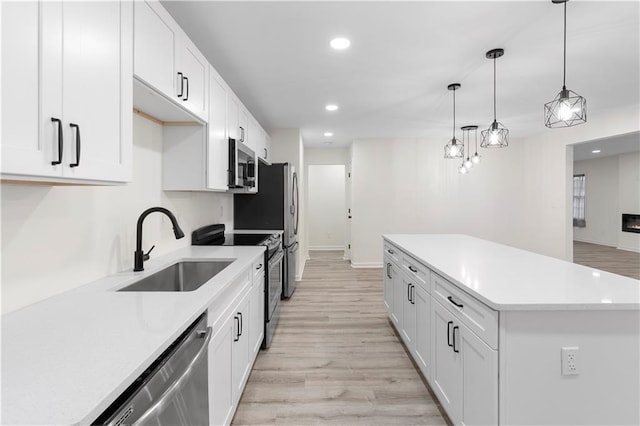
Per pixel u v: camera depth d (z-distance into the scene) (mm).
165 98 1619
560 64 2660
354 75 2879
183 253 2287
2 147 755
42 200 1236
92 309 1137
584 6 1860
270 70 2762
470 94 3404
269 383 2182
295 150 5023
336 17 1966
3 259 1088
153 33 1439
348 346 2750
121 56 1201
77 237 1421
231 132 2686
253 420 1813
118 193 1723
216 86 2305
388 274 3195
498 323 1226
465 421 1487
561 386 1225
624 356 1229
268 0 1803
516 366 1215
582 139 4840
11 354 810
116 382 690
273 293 3002
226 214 3795
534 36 2197
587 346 1226
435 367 1870
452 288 1622
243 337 1928
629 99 3641
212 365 1345
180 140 2172
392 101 3633
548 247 5516
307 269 5840
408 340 2432
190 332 1105
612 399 1233
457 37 2209
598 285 1444
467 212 5988
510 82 3064
